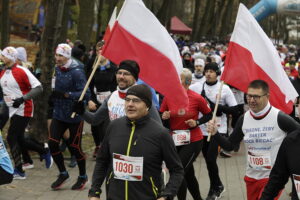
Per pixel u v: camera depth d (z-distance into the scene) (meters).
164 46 6.88
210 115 7.70
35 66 14.05
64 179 8.96
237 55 7.11
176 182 4.92
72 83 8.73
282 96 7.13
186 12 76.38
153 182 4.89
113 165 4.97
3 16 20.61
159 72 6.85
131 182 4.89
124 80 6.42
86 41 22.62
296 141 4.79
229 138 6.49
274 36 70.25
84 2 22.47
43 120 11.68
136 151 4.87
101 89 11.29
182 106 6.86
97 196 5.12
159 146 4.89
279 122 6.05
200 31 45.06
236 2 63.56
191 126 7.53
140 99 4.88
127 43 6.91
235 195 9.11
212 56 15.63
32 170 10.14
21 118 9.38
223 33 52.72
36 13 45.25
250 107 6.14
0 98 9.66
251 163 6.32
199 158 12.20
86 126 15.84
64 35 22.16
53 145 8.72
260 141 6.18
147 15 6.90
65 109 8.64
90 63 13.00
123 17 6.93
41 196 8.52
